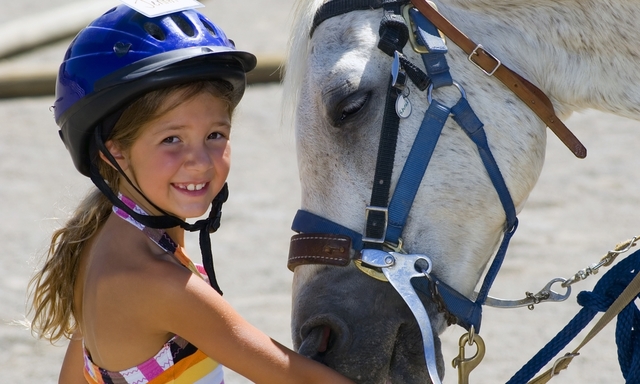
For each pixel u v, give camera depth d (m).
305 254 3.10
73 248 2.86
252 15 15.30
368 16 3.20
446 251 3.11
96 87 2.66
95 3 13.97
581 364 5.60
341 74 3.07
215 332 2.57
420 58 3.13
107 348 2.66
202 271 3.01
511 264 7.04
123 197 2.79
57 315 2.89
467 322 3.13
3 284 6.74
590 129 10.58
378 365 2.96
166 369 2.66
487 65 3.16
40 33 13.07
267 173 9.28
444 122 3.06
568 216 8.02
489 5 3.30
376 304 3.02
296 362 2.61
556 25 3.29
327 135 3.10
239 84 2.88
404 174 3.03
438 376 2.85
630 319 3.12
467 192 3.11
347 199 3.08
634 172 9.06
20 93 11.70
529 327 6.12
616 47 3.26
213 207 2.90
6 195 8.60
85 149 2.81
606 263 3.29
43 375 5.54
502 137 3.19
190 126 2.68
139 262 2.63
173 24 2.73
